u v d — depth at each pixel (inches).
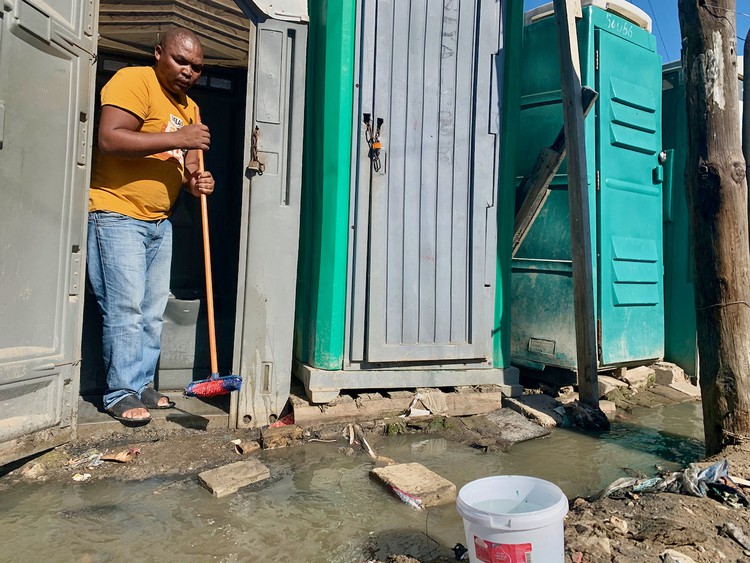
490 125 142.9
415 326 138.0
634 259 168.9
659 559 73.3
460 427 131.3
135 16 144.9
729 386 111.8
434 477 101.1
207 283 125.7
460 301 142.6
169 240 127.7
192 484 99.7
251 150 125.2
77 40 105.1
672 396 167.9
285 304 129.2
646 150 174.4
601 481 106.2
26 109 94.7
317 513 90.4
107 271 115.5
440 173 139.3
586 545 75.4
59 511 88.8
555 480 106.1
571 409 141.0
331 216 131.5
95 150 116.2
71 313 108.0
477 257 142.8
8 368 93.0
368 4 130.6
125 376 119.3
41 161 98.7
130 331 118.5
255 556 78.0
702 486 93.3
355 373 133.3
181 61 117.0
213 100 169.6
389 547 80.9
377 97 132.6
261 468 103.7
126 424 119.1
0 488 96.0
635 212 171.3
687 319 182.9
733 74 112.3
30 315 98.4
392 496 97.0
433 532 85.4
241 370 126.7
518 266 171.9
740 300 111.3
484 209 143.2
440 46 137.9
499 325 148.9
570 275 160.1
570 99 140.7
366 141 132.3
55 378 104.6
